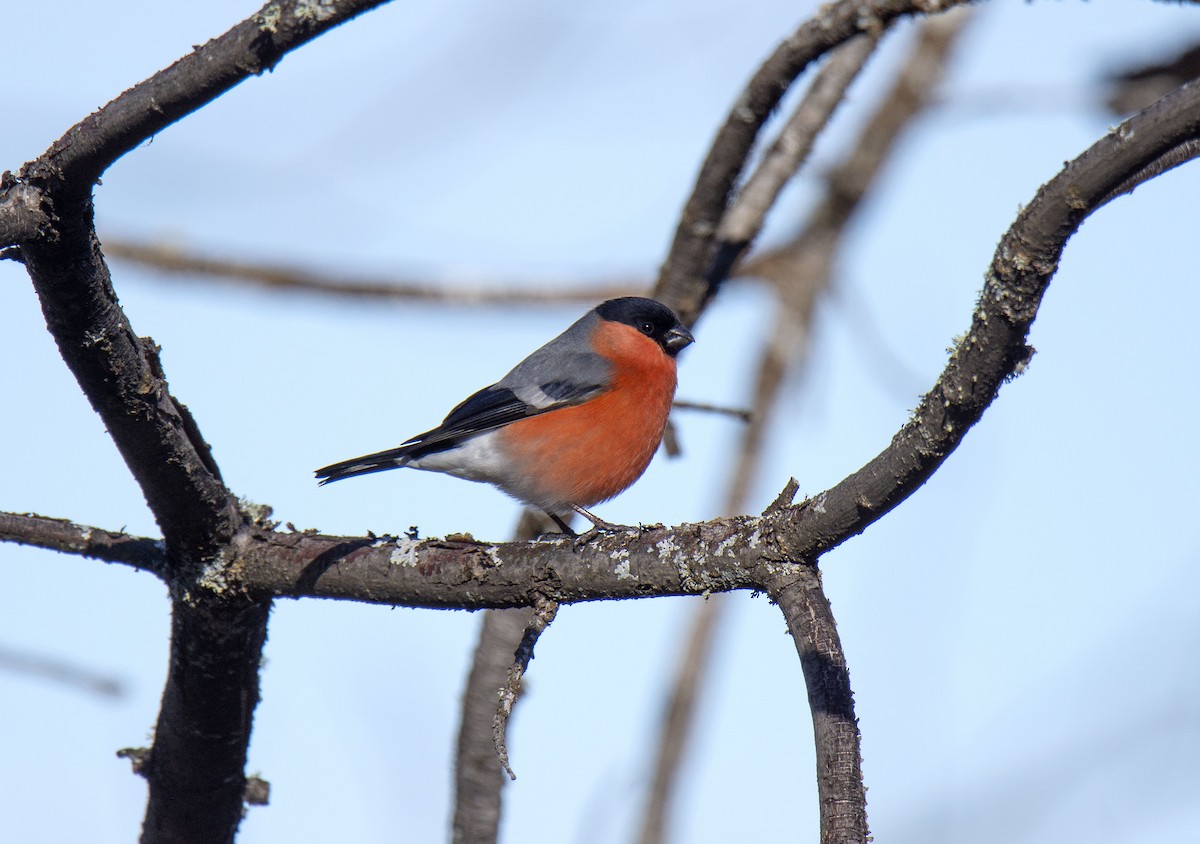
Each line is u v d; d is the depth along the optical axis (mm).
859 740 6770
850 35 12086
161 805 10477
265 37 7445
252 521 9914
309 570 9383
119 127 7539
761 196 14438
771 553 7785
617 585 8539
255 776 10812
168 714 10109
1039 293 6426
